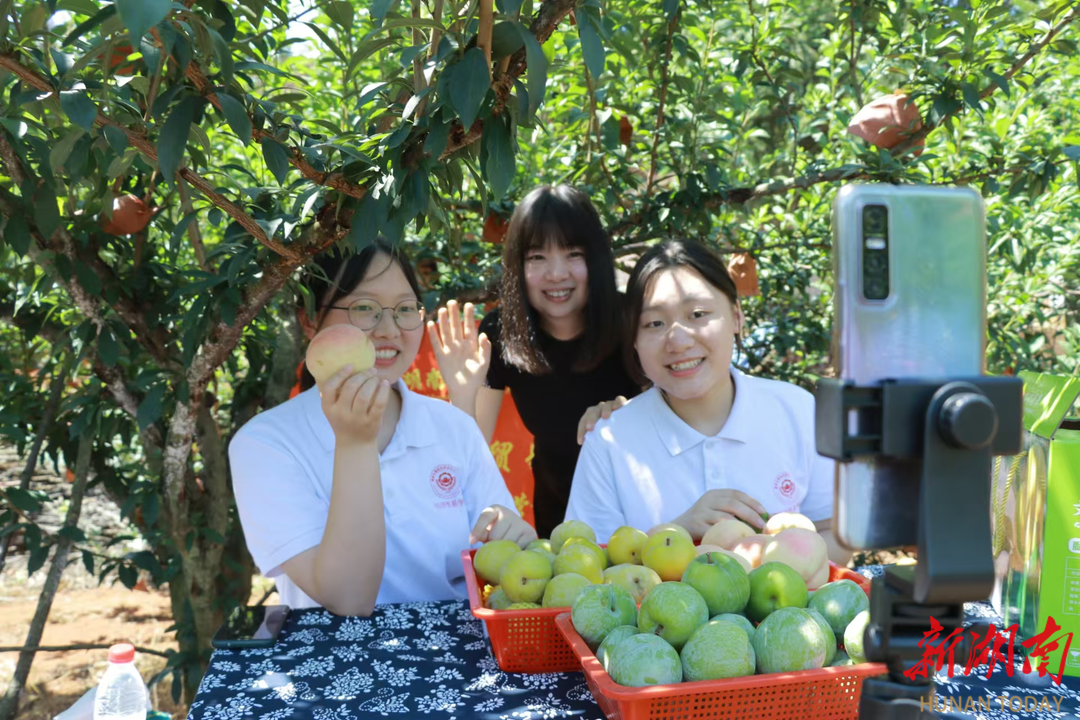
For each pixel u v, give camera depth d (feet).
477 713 3.74
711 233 11.49
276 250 5.28
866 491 2.45
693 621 3.61
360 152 4.62
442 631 4.77
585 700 3.88
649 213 10.03
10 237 6.29
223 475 9.36
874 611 2.61
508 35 3.97
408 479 6.16
